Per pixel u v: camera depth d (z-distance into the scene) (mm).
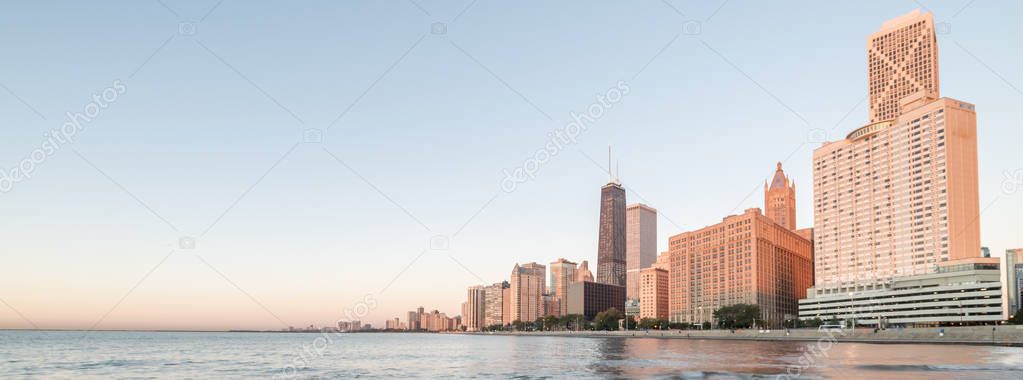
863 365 101812
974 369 93938
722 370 95938
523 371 102750
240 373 105812
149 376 101688
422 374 100188
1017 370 92375
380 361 133875
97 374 105875
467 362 127000
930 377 83125
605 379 86125
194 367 120000
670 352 151750
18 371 113062
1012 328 174500
